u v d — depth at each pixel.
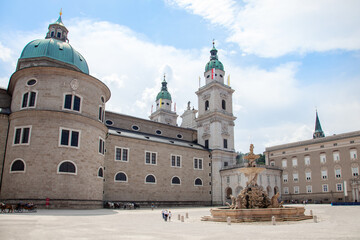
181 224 23.36
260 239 14.71
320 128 112.38
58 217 25.47
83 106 42.03
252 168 33.12
